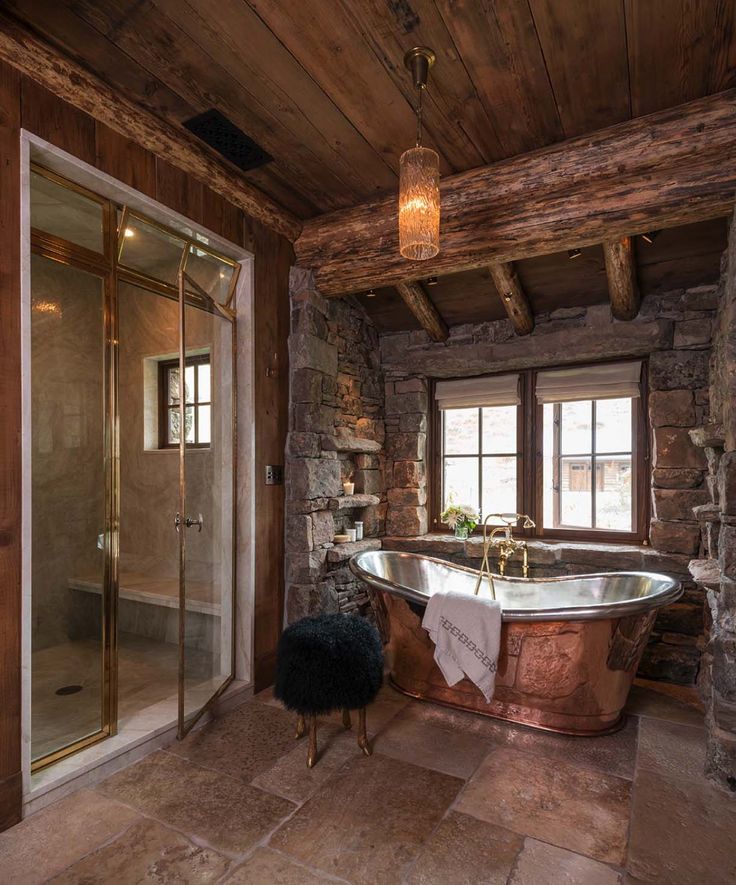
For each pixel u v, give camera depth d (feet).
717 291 10.27
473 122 7.96
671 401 10.84
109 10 6.01
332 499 11.60
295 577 10.79
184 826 6.16
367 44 6.47
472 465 13.78
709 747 7.30
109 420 8.17
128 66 6.89
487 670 8.40
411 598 9.32
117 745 7.46
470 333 13.34
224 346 9.93
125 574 12.96
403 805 6.59
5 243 6.20
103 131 7.34
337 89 7.26
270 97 7.44
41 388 9.09
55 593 9.04
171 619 11.60
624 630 8.24
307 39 6.40
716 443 8.16
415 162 6.64
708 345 10.62
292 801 6.65
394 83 7.12
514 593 11.05
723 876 5.44
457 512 13.23
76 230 7.89
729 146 7.42
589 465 12.35
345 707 7.26
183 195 8.61
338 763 7.54
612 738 8.30
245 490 10.11
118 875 5.41
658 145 7.79
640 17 6.01
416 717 9.01
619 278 10.11
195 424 9.22
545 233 8.80
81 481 8.93
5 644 6.15
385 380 14.23
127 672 10.33
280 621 10.75
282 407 10.94
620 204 8.23
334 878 5.40
